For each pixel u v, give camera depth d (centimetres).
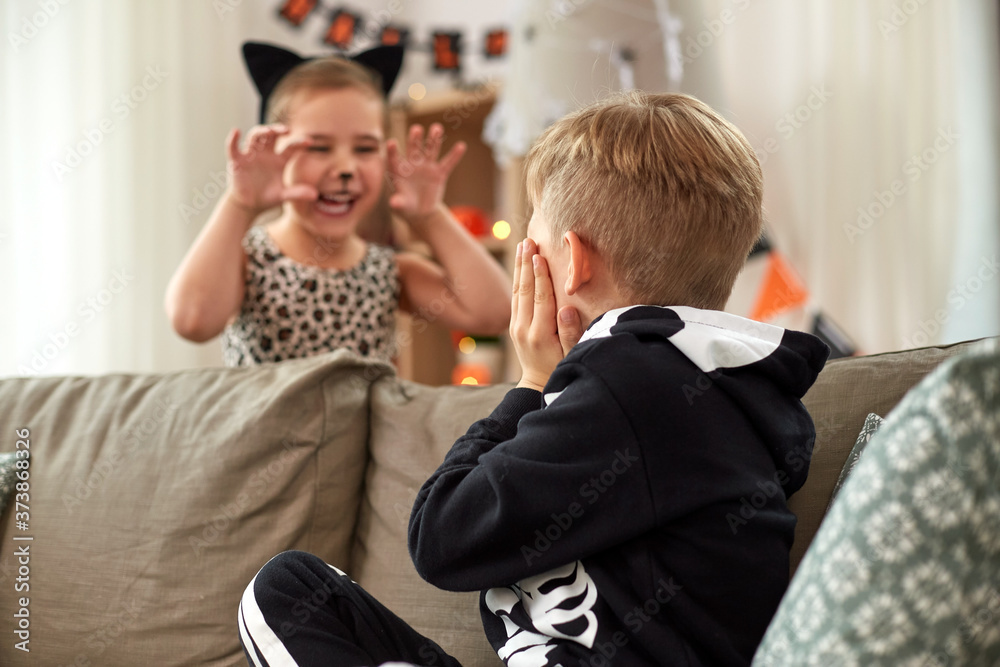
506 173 284
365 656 72
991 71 223
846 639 48
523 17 200
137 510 105
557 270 76
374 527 103
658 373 64
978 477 46
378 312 158
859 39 228
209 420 108
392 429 106
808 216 232
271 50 158
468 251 160
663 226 71
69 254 225
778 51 235
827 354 73
